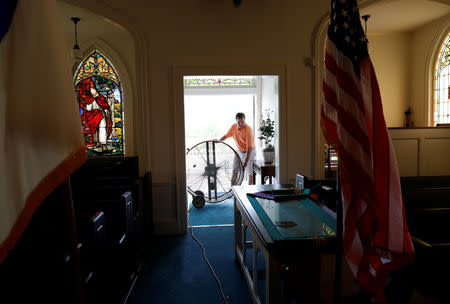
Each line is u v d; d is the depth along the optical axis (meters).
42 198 0.98
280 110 4.04
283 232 1.79
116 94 4.76
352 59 1.49
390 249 1.45
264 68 3.98
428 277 1.72
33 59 0.99
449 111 4.46
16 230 0.94
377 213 1.41
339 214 1.54
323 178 4.09
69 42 4.61
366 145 1.44
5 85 0.95
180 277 2.98
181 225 4.14
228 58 3.97
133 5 3.84
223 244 3.80
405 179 3.17
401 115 5.14
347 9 1.53
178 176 4.07
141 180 3.51
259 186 3.21
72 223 1.15
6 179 0.94
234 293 2.68
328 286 1.99
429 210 2.22
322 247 1.66
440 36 4.47
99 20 4.00
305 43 4.00
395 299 1.88
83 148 1.08
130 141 4.75
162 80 3.96
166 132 4.02
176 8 3.91
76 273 1.15
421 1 3.85
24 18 0.99
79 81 4.70
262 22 3.97
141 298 2.62
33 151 0.98
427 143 4.00
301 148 4.09
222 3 3.94
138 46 3.89
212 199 5.50
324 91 1.59
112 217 2.63
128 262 2.71
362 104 1.46
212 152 5.37
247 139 5.86
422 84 4.84
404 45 5.07
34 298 1.38
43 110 1.00
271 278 1.79
